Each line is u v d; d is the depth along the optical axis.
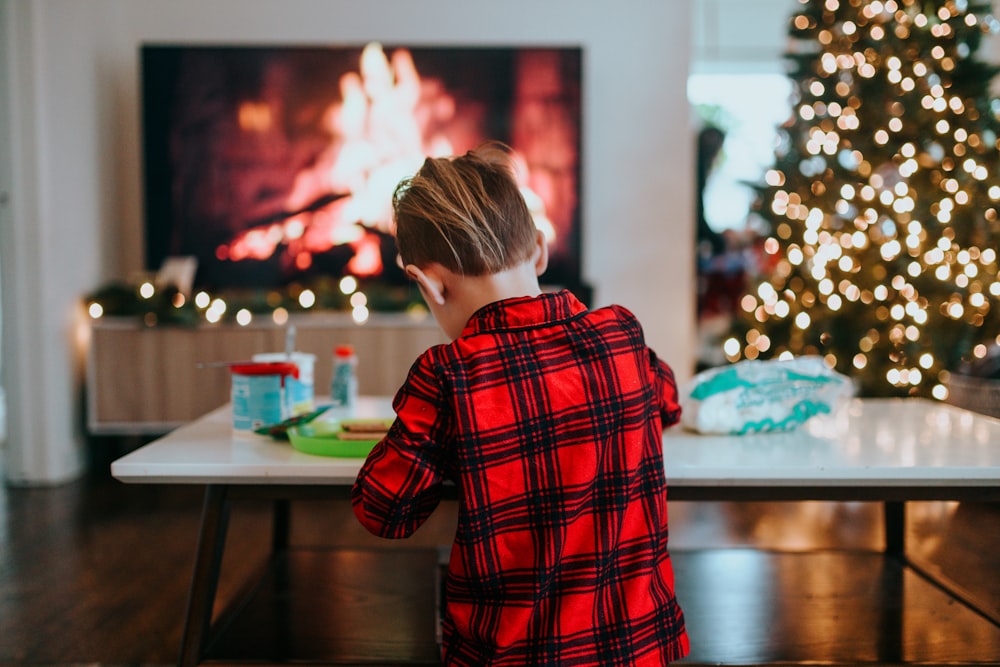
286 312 3.88
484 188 0.93
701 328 5.49
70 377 3.72
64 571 2.47
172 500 3.30
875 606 1.58
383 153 4.20
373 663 1.28
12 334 3.50
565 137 4.20
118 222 4.29
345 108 4.17
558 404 0.85
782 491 1.25
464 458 0.83
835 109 3.35
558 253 4.25
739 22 5.57
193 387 3.78
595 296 4.33
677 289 4.45
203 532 1.26
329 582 1.79
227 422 1.67
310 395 1.70
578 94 4.17
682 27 4.36
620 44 4.37
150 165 4.16
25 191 3.46
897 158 3.26
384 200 4.21
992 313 3.21
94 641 1.97
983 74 3.19
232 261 4.21
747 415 1.44
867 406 1.79
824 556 1.92
